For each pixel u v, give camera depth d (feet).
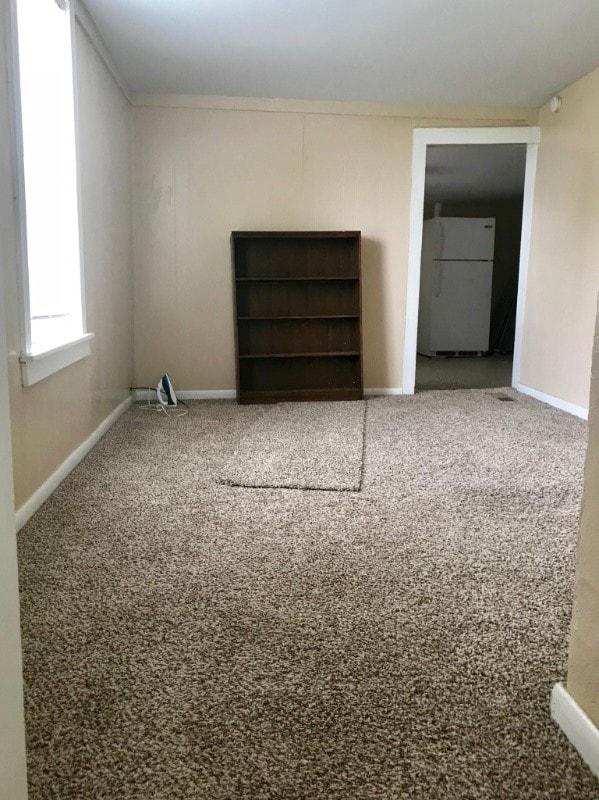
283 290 16.57
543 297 16.20
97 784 3.68
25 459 7.82
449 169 22.57
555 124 15.62
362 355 16.29
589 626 3.94
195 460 10.47
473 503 8.52
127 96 15.25
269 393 16.05
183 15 11.21
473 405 15.57
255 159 16.25
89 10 10.98
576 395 14.44
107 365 12.99
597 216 13.64
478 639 5.26
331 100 16.19
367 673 4.77
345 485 9.11
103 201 12.67
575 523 7.86
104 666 4.82
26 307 7.67
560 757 3.94
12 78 7.23
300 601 5.86
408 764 3.87
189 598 5.89
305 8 10.92
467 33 11.94
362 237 16.81
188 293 16.51
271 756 3.92
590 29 11.73
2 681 2.63
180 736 4.08
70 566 6.53
